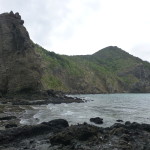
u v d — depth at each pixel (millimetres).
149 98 119500
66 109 50938
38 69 83375
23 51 83562
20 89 76250
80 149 18469
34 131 22766
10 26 89188
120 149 18656
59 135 20375
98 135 22141
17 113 38375
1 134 21156
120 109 56938
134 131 25250
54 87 154625
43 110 45719
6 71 78812
